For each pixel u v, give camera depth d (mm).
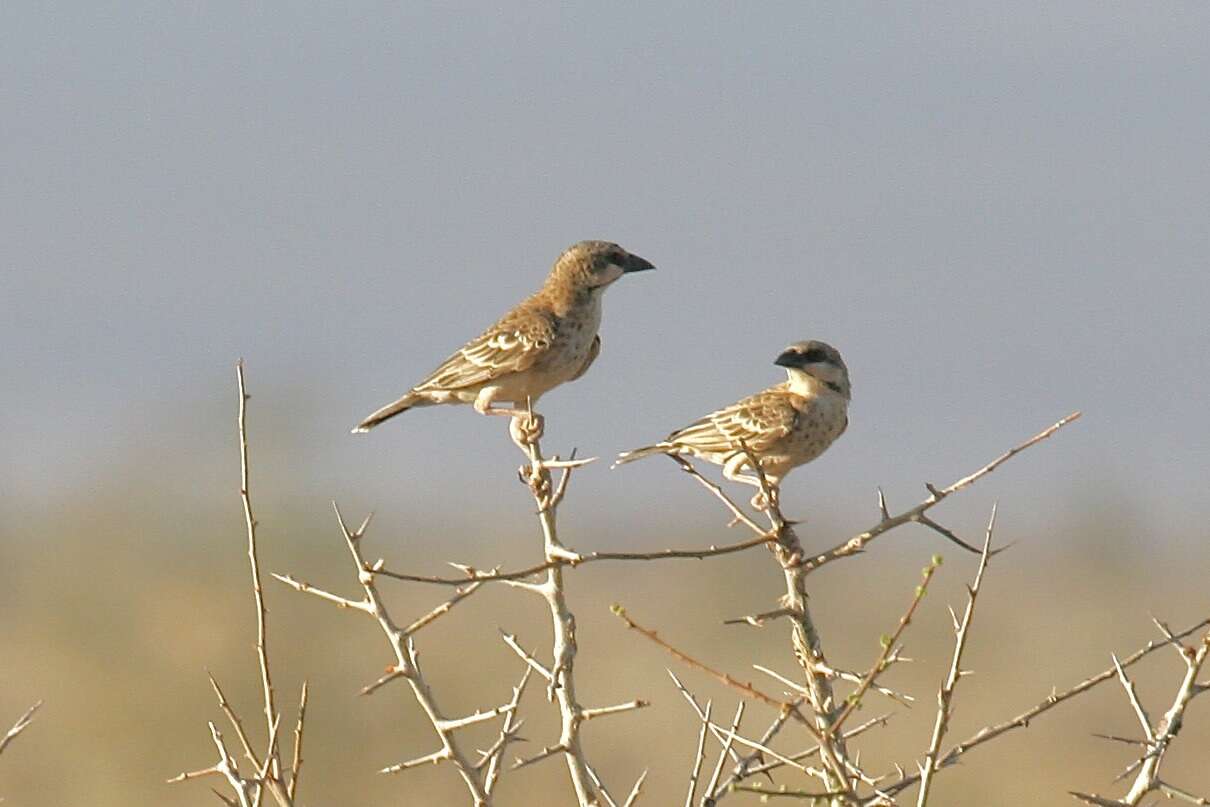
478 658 20891
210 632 17422
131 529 18359
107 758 16672
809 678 7281
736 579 29203
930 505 7098
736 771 7297
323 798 17047
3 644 18094
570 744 7410
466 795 17531
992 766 19797
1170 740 7074
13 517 19547
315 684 17266
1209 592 32219
